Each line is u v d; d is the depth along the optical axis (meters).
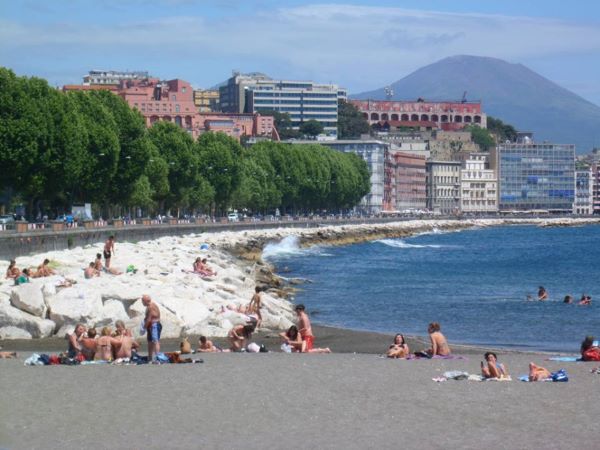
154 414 49.38
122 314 86.00
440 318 115.50
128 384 57.09
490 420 48.41
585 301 132.88
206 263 143.12
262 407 50.97
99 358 67.25
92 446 43.66
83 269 118.62
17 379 58.84
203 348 75.50
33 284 86.50
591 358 69.62
